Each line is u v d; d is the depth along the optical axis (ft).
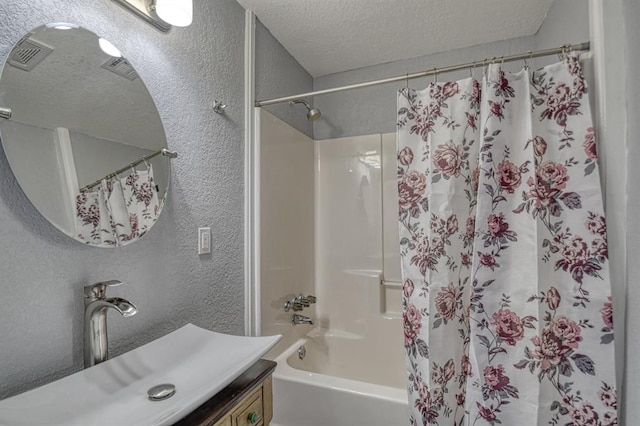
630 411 3.04
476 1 5.38
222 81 4.75
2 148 2.33
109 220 3.04
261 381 3.04
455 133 4.07
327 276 7.70
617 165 3.27
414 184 4.29
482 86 4.00
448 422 3.95
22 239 2.44
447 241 3.99
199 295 4.21
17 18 2.45
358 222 7.52
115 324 3.12
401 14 5.69
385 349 7.00
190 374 3.05
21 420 2.08
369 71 7.64
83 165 2.84
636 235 2.77
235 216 4.97
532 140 3.69
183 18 3.52
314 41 6.53
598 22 3.44
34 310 2.50
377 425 4.26
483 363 3.69
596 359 3.33
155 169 3.57
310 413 4.65
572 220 3.52
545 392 3.51
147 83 3.52
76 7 2.86
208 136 4.43
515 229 3.72
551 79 3.74
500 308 3.71
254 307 5.31
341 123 7.89
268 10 5.49
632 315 2.96
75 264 2.79
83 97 2.87
